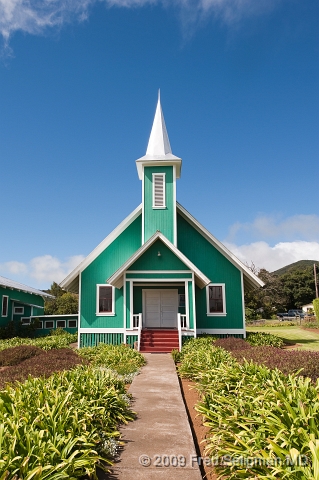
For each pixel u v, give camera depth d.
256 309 52.84
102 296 19.70
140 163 20.34
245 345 14.14
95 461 4.62
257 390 6.31
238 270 20.12
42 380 7.32
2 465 3.75
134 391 9.02
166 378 10.48
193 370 10.66
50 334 29.25
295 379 6.34
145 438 6.01
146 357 14.66
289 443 4.20
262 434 4.73
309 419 4.68
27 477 3.69
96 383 7.50
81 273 19.86
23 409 5.47
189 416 7.57
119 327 19.27
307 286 66.88
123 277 17.80
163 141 21.55
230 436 5.16
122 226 20.25
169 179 20.22
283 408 5.13
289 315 57.47
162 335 17.17
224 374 7.84
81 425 5.30
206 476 5.09
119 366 11.46
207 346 13.80
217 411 6.54
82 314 19.44
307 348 18.09
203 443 6.13
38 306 35.38
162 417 7.06
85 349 15.22
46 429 4.72
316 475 3.58
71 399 6.20
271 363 8.66
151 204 19.92
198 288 20.02
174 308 19.83
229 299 19.84
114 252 20.08
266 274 61.62
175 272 17.64
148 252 17.89
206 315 19.72
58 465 4.02
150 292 19.97
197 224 20.25
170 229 19.59
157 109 22.69
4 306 27.11
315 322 39.41
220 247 20.12
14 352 14.00
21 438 4.41
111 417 6.70
